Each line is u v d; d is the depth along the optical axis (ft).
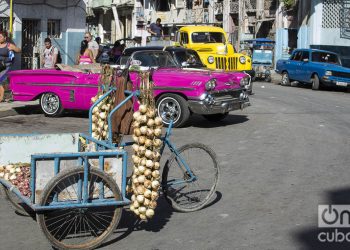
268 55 98.07
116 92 19.97
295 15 117.29
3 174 19.79
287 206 21.93
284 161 30.01
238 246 17.71
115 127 19.95
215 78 40.32
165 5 163.73
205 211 21.38
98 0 185.06
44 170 16.75
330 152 32.45
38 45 69.67
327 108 54.85
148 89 18.33
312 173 27.30
